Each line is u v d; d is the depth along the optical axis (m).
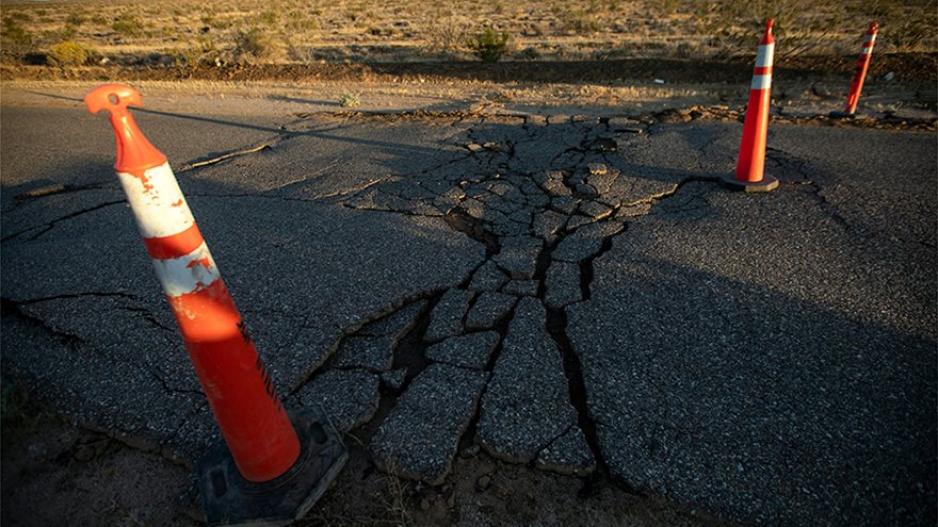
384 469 1.99
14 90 11.16
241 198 4.61
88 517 1.92
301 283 3.21
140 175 1.24
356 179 4.93
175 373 2.52
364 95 9.40
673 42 12.30
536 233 3.73
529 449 2.02
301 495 1.81
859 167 4.57
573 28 15.96
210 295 1.45
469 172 4.97
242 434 1.68
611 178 4.62
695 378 2.33
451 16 21.75
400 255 3.50
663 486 1.87
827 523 1.74
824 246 3.38
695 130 5.93
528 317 2.80
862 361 2.40
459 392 2.30
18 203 4.70
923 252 3.25
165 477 2.04
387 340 2.67
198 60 13.84
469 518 1.81
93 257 3.66
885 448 1.98
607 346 2.55
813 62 9.88
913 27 10.67
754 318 2.72
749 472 1.90
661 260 3.30
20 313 3.03
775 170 4.60
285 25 20.78
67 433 2.23
